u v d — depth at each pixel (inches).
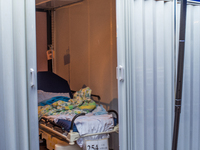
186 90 121.6
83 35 187.2
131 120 103.7
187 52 120.7
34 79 82.8
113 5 154.9
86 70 185.0
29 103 82.3
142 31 104.4
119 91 101.7
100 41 168.6
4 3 77.4
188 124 122.7
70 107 153.9
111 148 156.8
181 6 98.0
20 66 80.6
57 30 220.2
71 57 203.0
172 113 114.0
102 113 142.6
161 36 109.7
